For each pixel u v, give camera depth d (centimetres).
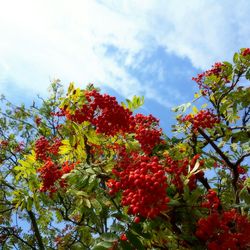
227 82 798
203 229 446
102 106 612
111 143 677
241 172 795
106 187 555
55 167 699
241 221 468
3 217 1488
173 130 761
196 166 480
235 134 766
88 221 895
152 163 437
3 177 1502
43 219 1269
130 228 436
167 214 454
